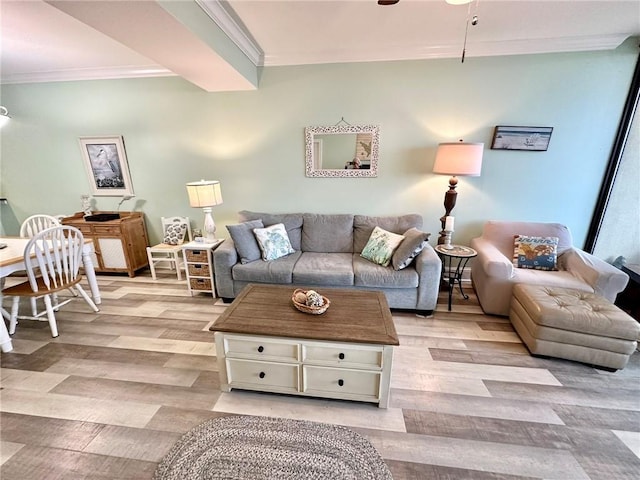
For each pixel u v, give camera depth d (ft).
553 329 6.72
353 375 5.49
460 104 9.96
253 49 9.55
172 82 11.12
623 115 9.34
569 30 8.46
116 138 11.94
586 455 4.67
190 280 10.28
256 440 4.92
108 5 4.98
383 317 5.88
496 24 8.06
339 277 8.79
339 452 4.71
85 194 12.86
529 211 10.55
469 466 4.50
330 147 10.92
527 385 6.16
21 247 8.33
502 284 8.54
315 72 10.27
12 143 12.54
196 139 11.60
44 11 6.82
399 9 7.20
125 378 6.42
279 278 9.09
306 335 5.28
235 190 11.94
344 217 10.82
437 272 8.52
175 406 5.67
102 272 12.53
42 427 5.21
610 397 5.83
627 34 8.66
